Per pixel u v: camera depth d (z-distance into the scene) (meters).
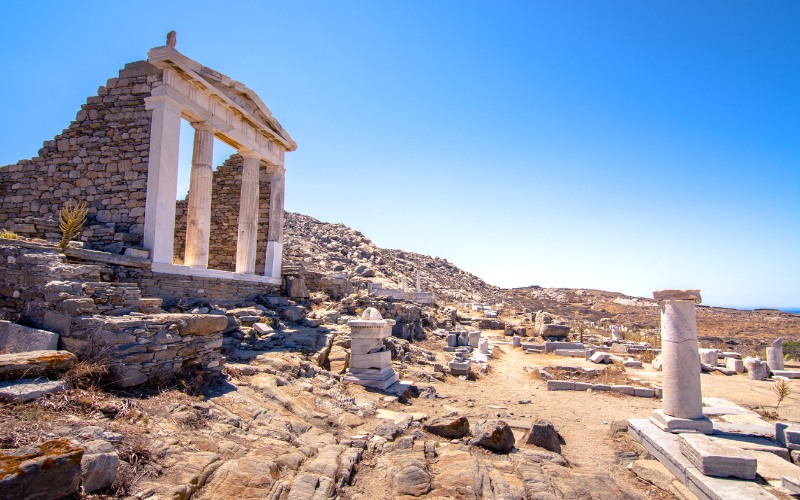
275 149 21.92
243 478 5.68
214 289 16.78
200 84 16.25
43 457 4.18
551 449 8.84
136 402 7.03
